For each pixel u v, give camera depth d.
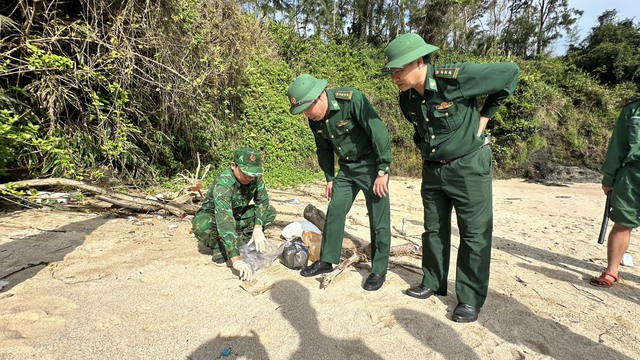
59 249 3.17
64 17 5.09
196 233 2.99
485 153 2.24
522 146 12.23
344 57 13.64
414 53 2.03
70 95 5.10
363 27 23.23
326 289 2.68
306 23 23.62
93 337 1.97
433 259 2.58
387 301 2.53
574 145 12.56
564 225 5.47
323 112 2.52
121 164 5.73
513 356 1.97
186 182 5.98
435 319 2.32
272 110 9.59
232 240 2.69
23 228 3.59
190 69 6.49
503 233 4.77
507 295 2.73
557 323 2.35
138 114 5.97
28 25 4.49
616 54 17.14
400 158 11.59
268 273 2.91
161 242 3.52
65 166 4.83
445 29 18.28
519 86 12.52
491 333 2.19
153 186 5.80
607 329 2.31
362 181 2.73
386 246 2.76
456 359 1.93
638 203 2.83
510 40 24.44
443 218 2.49
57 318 2.12
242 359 1.86
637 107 2.75
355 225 4.62
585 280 3.17
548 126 12.62
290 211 5.15
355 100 2.47
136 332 2.04
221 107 8.07
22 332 1.98
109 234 3.65
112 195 4.33
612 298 2.80
